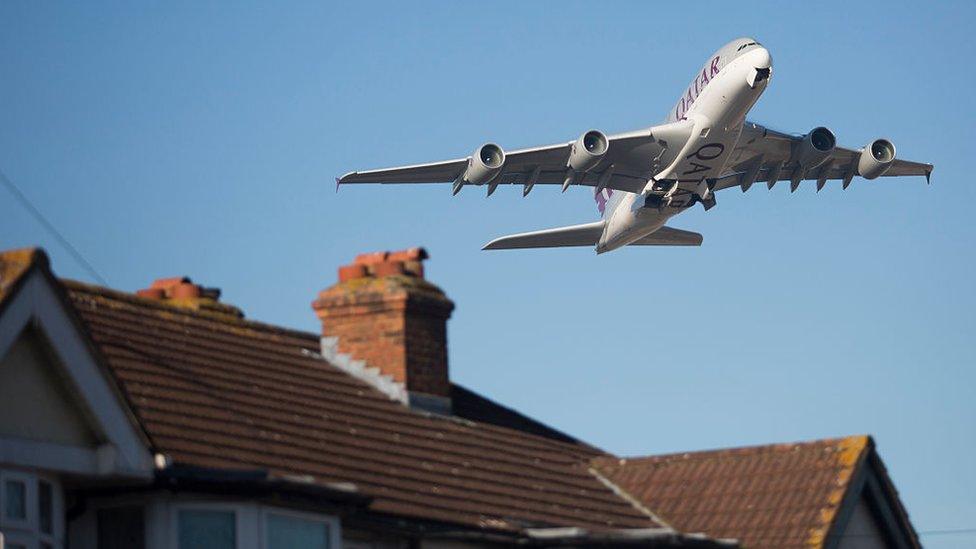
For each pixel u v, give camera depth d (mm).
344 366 105125
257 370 95438
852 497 105625
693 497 109438
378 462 91312
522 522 93375
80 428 65500
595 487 109250
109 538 68125
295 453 85562
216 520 68562
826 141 160500
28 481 62469
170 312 97750
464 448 101125
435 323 106750
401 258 111688
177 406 82500
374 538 83188
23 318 62719
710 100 147625
